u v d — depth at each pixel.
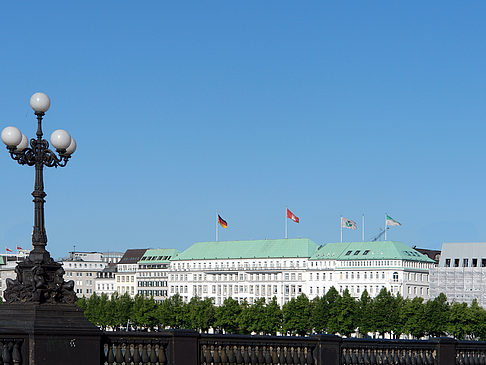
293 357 44.97
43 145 39.47
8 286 38.12
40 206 38.81
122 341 39.50
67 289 38.12
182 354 40.97
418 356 50.06
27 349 36.31
